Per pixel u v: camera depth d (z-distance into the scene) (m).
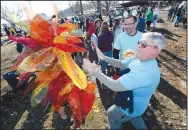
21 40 1.83
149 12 12.34
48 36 1.85
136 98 2.14
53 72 1.90
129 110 2.20
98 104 4.22
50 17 1.84
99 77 1.93
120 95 2.21
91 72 1.93
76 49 1.84
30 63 1.79
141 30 7.89
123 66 2.50
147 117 3.70
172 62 6.62
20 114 4.13
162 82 5.07
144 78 1.97
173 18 17.53
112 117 2.40
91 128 3.53
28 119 3.95
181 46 8.52
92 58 7.29
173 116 3.71
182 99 4.26
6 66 8.11
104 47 4.89
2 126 3.80
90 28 9.14
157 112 3.83
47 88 2.03
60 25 2.03
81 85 1.84
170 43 9.16
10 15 1.83
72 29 2.01
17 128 3.73
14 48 12.25
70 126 3.61
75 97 2.05
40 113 4.08
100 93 4.64
